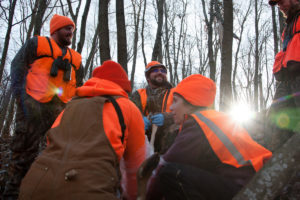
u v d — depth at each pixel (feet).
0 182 7.73
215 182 4.24
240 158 4.35
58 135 4.42
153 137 8.36
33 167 4.19
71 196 3.72
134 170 5.50
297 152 2.97
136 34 44.96
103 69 5.70
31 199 3.87
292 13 7.82
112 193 4.07
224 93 16.11
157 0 32.27
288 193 6.46
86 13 21.76
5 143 15.01
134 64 44.68
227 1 16.53
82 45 21.53
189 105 5.49
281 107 8.04
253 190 3.20
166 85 9.99
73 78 9.05
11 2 16.80
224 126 4.69
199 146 4.52
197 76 5.54
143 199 4.45
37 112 7.48
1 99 17.71
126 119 5.04
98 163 4.01
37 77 7.84
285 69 7.90
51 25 8.91
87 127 4.36
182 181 4.40
